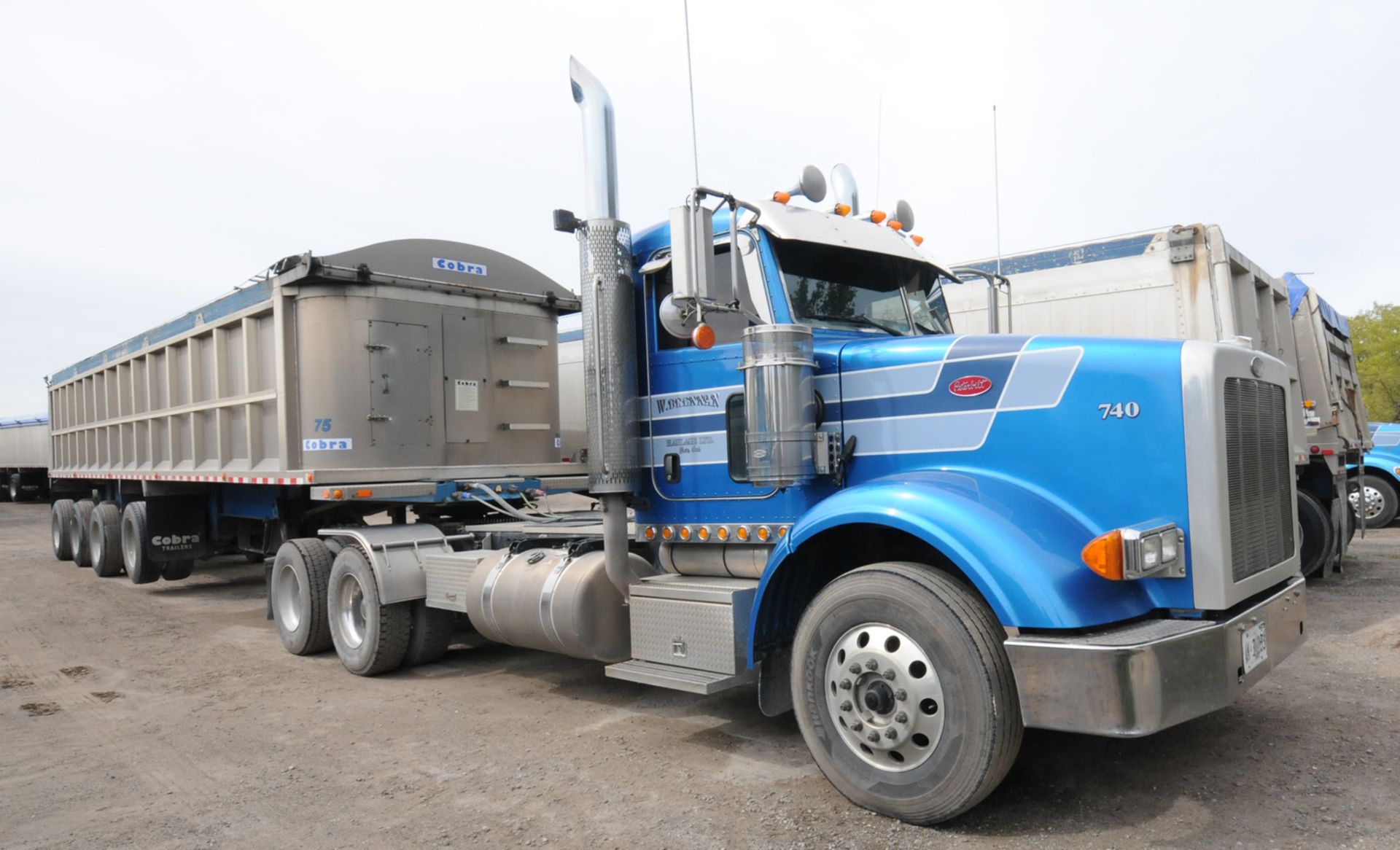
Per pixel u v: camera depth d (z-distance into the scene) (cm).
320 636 700
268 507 847
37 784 439
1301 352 944
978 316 811
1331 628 668
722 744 467
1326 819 345
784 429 415
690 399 484
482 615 572
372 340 712
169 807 407
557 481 812
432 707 557
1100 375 360
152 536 1031
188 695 603
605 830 363
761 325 425
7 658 735
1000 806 367
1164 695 312
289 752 478
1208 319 781
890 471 415
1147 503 347
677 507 491
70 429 1384
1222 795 372
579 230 501
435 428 747
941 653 339
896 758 358
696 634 432
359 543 660
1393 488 1222
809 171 474
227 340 855
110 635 823
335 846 360
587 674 635
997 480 376
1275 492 395
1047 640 320
